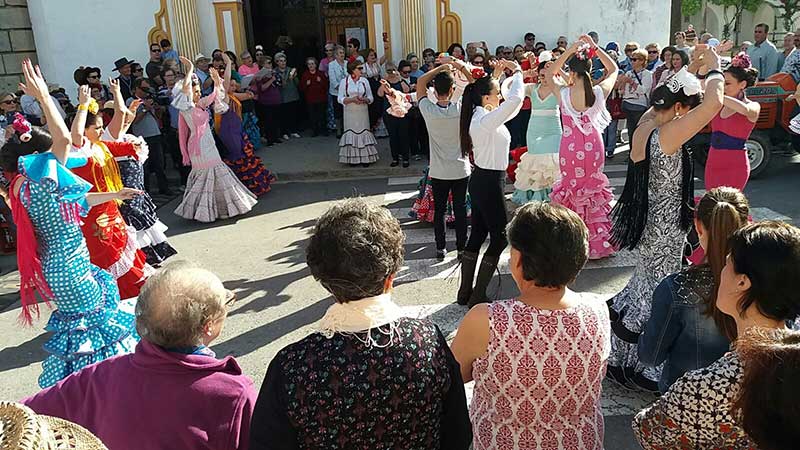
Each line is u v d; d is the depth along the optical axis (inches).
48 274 128.2
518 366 77.0
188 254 259.6
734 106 192.5
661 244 139.9
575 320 77.3
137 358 74.2
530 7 481.4
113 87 207.6
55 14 483.2
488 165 174.2
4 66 482.3
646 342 109.7
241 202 306.3
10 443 50.9
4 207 276.1
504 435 80.2
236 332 187.5
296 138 497.7
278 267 239.5
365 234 64.5
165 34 487.2
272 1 595.2
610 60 218.8
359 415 61.7
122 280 180.5
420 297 203.0
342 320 64.4
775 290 67.6
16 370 173.5
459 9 484.4
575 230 76.9
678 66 362.0
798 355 46.7
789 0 1198.9
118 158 217.2
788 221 261.4
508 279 215.0
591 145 217.9
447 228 273.3
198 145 296.2
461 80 218.2
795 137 343.0
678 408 62.9
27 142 129.6
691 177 137.6
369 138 392.5
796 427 45.6
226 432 73.0
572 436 79.7
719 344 103.0
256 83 458.3
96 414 74.3
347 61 488.4
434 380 64.5
